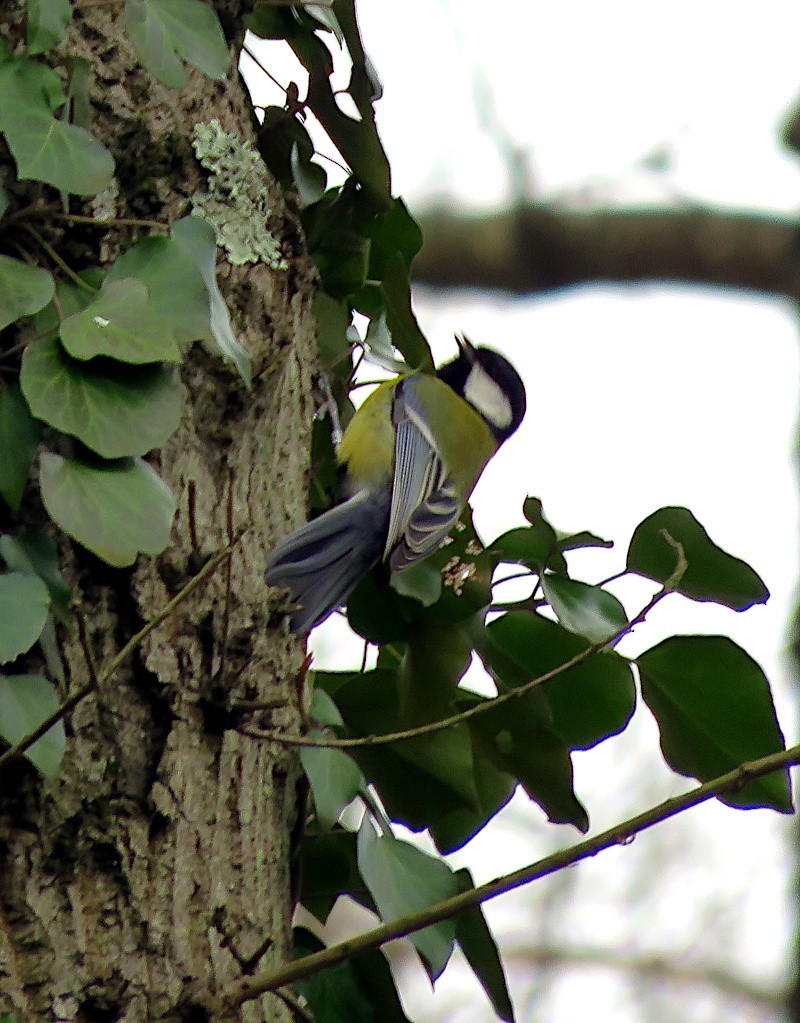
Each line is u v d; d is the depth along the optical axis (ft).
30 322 15.65
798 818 47.11
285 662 17.79
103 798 15.19
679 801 15.60
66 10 15.78
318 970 15.03
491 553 20.20
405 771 19.83
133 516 14.60
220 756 16.31
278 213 18.70
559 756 20.06
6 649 13.92
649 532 19.06
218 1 18.35
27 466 14.89
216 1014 14.85
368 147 20.03
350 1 19.54
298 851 17.97
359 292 21.95
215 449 17.28
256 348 17.90
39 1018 14.29
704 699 20.03
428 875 17.43
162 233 16.90
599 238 54.90
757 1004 45.80
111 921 14.96
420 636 19.90
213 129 18.04
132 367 15.10
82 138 15.65
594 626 19.27
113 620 15.80
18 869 14.57
